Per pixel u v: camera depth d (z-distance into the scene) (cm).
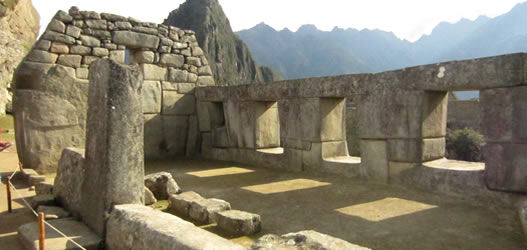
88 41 755
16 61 2420
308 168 657
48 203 437
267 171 693
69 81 726
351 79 581
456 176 462
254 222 361
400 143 523
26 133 681
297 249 245
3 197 514
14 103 681
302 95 659
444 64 466
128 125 344
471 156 1370
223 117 891
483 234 342
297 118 671
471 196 446
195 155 911
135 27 820
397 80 522
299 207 451
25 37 3334
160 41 861
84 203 367
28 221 408
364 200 472
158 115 858
